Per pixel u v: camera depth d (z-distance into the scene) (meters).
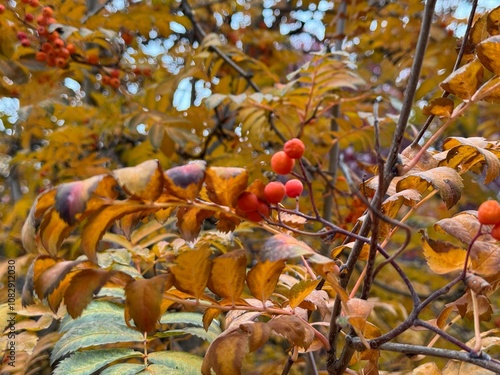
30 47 0.54
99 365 0.25
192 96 0.88
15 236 0.71
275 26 1.06
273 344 0.87
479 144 0.27
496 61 0.21
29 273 0.20
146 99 0.65
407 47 0.75
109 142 0.77
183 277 0.21
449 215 0.97
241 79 0.66
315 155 0.64
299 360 0.33
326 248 0.58
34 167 0.84
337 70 0.51
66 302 0.19
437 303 0.82
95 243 0.20
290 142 0.22
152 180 0.19
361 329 0.21
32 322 0.34
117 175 0.18
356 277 0.78
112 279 0.21
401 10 0.77
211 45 0.59
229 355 0.21
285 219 0.31
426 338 0.64
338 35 0.70
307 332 0.23
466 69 0.22
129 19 0.59
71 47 0.56
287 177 0.69
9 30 0.52
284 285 0.35
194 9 0.93
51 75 0.56
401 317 0.68
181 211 0.24
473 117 0.85
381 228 0.27
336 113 0.68
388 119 0.57
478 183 0.88
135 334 0.27
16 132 0.85
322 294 0.28
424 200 0.27
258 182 0.22
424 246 0.24
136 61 0.77
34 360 0.36
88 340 0.26
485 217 0.19
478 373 0.24
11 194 0.95
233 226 0.25
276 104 0.55
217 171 0.20
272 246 0.19
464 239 0.23
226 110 0.78
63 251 0.60
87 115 0.66
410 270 0.81
